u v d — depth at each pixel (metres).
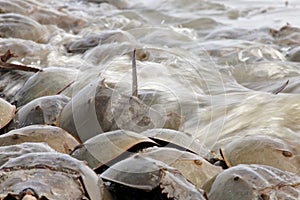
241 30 28.58
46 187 9.03
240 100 16.56
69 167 9.60
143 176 9.70
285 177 10.35
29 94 16.56
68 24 29.30
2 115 14.30
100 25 30.08
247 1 39.56
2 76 18.88
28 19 25.44
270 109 15.74
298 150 12.54
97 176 10.01
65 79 16.80
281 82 19.97
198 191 9.60
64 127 13.64
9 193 8.84
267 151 12.31
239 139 12.98
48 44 23.48
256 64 21.83
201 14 34.72
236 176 10.30
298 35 26.69
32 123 14.13
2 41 21.59
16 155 10.25
